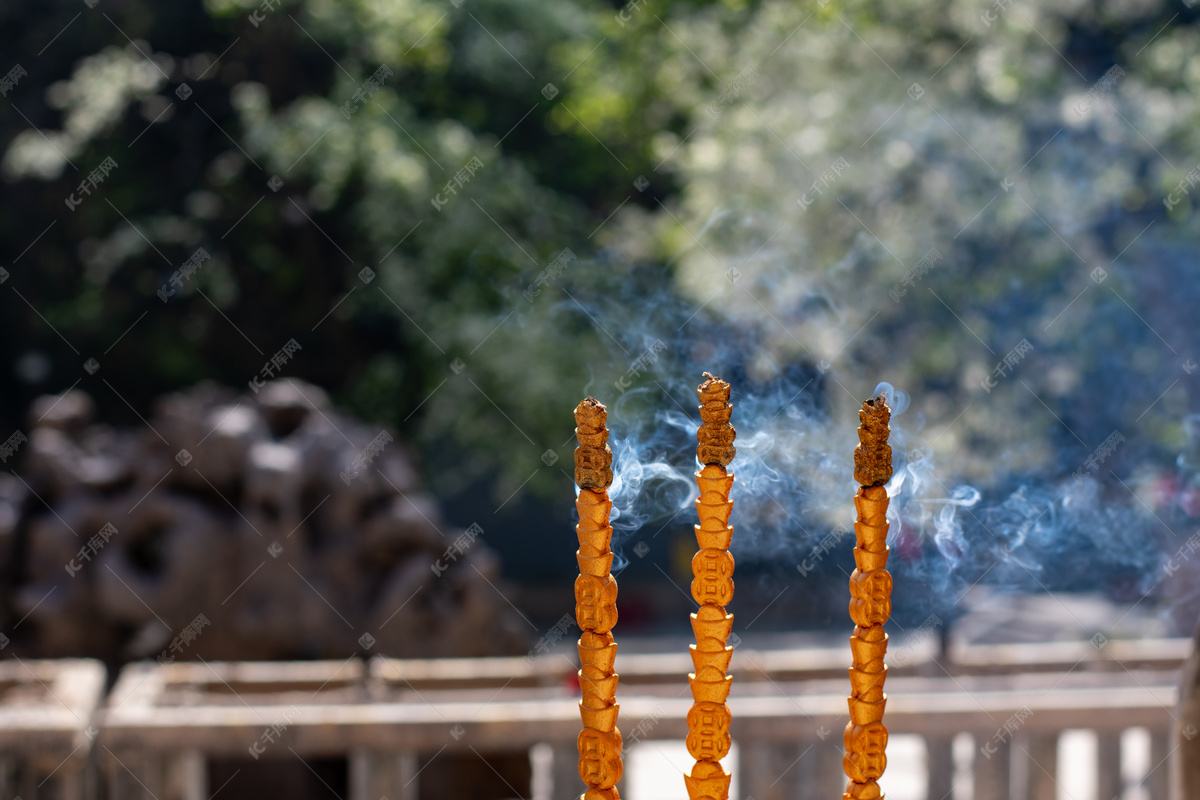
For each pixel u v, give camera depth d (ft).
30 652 18.43
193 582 18.21
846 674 13.43
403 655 18.26
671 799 15.01
